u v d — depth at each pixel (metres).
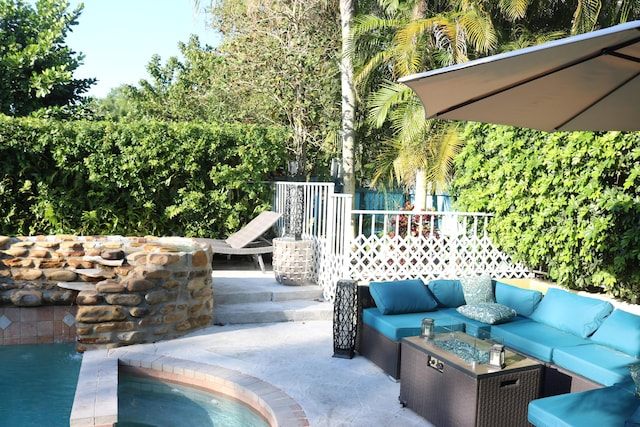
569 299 5.21
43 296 6.05
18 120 8.62
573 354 4.32
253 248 8.43
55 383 5.02
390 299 5.49
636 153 5.44
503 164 7.30
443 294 6.02
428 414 4.14
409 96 10.26
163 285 5.92
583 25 9.85
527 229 7.02
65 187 9.16
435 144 9.78
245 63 12.59
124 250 6.71
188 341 5.95
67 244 6.38
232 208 10.33
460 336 4.42
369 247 7.37
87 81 13.89
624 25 1.97
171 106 16.92
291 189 8.48
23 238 6.52
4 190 8.69
